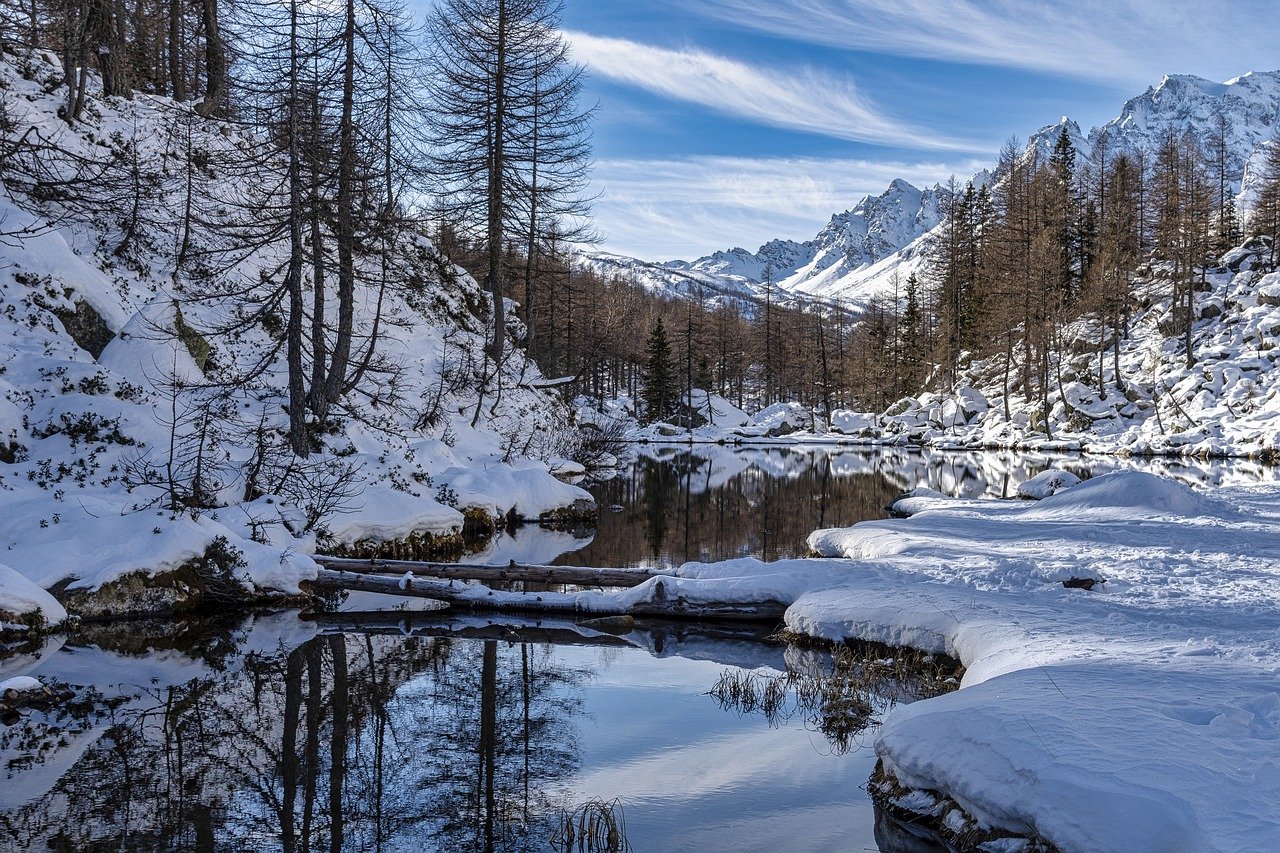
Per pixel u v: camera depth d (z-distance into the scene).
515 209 30.16
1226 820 4.12
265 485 16.12
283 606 13.51
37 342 17.44
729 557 17.44
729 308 108.12
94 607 12.10
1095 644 8.00
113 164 18.69
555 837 5.96
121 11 28.17
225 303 23.22
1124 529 16.00
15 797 6.67
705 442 70.75
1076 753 4.98
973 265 70.88
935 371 69.81
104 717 8.58
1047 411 52.31
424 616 13.27
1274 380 44.94
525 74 29.33
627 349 74.50
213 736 8.05
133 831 6.05
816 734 8.06
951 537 16.06
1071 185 68.94
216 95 29.30
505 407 30.08
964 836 5.32
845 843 5.75
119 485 14.60
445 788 6.86
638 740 7.92
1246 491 22.56
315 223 18.20
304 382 21.75
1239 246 62.56
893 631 10.25
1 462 14.31
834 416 75.31
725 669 10.33
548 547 18.69
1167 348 53.09
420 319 29.77
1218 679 6.45
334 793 6.76
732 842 5.82
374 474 18.50
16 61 25.38
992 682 6.82
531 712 8.74
